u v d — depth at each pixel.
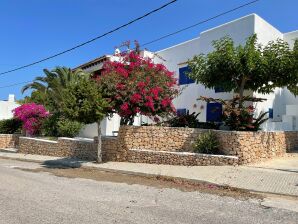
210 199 9.30
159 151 15.64
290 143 17.03
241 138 13.95
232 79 15.99
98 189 10.45
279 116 19.41
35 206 7.94
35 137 25.05
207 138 14.84
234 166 13.54
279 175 12.00
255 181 11.33
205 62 16.42
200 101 20.62
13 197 8.91
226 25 19.25
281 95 19.72
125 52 18.08
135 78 16.36
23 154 22.97
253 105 17.67
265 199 9.46
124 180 12.48
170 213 7.58
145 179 12.73
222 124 17.27
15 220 6.75
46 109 27.36
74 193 9.66
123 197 9.25
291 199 9.60
